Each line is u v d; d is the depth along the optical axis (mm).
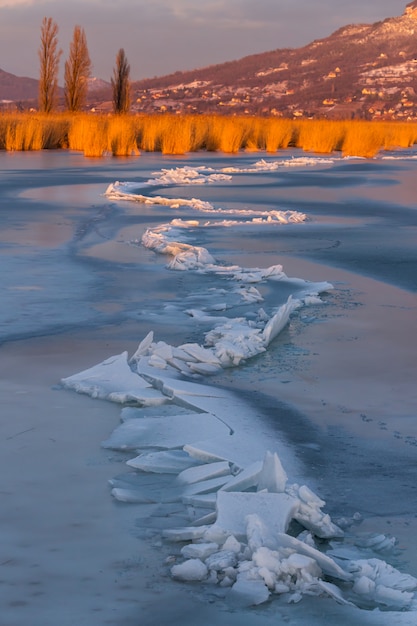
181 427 5691
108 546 4137
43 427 5680
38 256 12500
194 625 3525
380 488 4891
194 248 12969
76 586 3775
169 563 4004
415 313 9219
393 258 13008
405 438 5660
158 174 28094
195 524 4344
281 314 8383
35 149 43938
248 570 3898
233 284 10734
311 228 16562
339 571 3914
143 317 8875
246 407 6188
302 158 38062
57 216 17328
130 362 7211
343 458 5312
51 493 4699
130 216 17812
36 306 9266
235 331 8039
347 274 11656
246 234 15586
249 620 3576
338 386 6719
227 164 34719
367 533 4371
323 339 8117
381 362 7367
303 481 4953
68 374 6844
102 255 12781
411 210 19844
